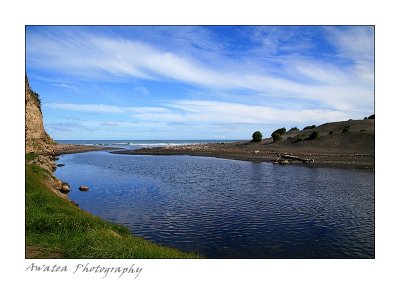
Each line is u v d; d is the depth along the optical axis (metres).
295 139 94.31
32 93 82.38
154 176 44.75
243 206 25.20
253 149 90.25
